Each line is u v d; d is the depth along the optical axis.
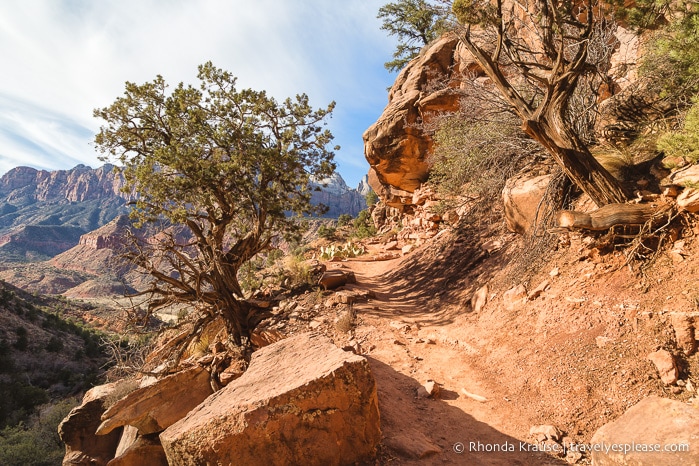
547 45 7.14
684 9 6.34
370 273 15.36
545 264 7.32
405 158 20.28
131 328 9.45
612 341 4.97
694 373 4.16
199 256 11.57
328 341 5.43
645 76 7.86
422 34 29.27
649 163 6.91
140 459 6.62
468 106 11.86
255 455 3.67
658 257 5.47
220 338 10.95
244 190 11.13
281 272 13.69
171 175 10.51
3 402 35.78
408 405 5.39
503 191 9.84
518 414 4.84
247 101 11.52
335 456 3.86
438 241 13.93
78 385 43.53
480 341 6.89
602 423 4.19
